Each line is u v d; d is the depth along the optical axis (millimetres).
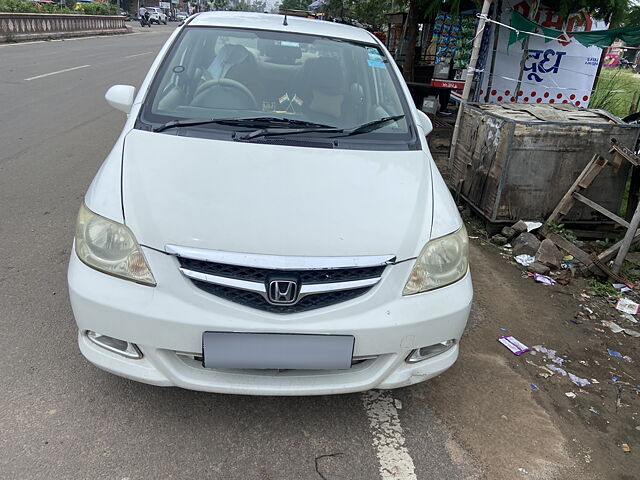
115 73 12672
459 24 8102
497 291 3842
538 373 2938
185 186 2188
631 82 12188
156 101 2807
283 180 2285
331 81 3125
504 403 2654
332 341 2016
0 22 18438
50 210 4445
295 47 3262
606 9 6855
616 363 3131
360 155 2586
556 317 3580
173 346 1991
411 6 8516
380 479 2129
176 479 2039
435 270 2189
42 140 6609
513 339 3234
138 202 2111
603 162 4387
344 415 2445
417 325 2102
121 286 2000
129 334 2000
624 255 4082
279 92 3018
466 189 5324
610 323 3566
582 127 4547
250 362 2006
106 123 7707
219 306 1971
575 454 2377
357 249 2059
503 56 8008
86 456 2096
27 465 2027
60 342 2748
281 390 2098
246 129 2701
